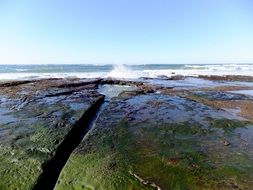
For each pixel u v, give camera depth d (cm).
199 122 1088
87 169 655
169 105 1452
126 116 1176
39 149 763
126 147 796
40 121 1038
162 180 598
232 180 600
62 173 645
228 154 749
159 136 902
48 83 2438
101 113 1236
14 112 1188
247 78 3456
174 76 3831
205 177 612
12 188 571
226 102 1573
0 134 884
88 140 858
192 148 794
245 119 1162
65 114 1153
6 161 689
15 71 5019
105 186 578
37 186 592
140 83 2680
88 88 2208
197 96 1770
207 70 5803
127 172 634
